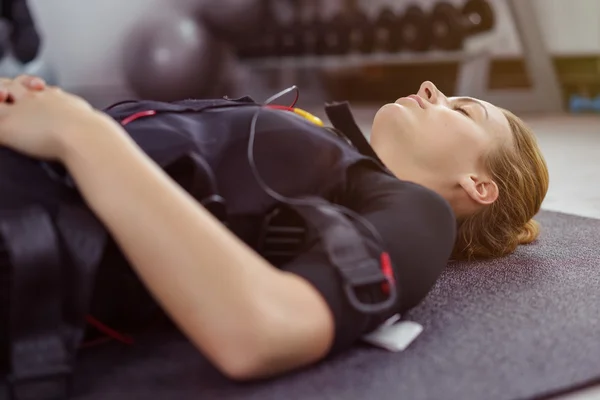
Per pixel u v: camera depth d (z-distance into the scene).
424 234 1.07
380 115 1.34
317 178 1.11
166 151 1.06
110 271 1.04
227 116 1.16
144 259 0.88
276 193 1.08
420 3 6.09
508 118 1.43
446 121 1.32
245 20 5.73
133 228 0.88
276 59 6.07
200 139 1.10
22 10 4.01
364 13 5.70
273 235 1.08
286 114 1.19
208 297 0.86
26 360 0.89
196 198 1.04
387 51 5.52
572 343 1.11
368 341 1.10
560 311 1.25
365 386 0.96
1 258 0.91
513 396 0.94
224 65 5.88
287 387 0.95
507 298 1.32
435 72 6.48
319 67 6.80
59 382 0.90
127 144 0.95
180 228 0.88
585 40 5.18
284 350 0.90
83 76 5.61
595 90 5.50
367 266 0.96
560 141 3.95
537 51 5.22
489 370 1.01
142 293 1.08
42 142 0.96
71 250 0.92
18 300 0.89
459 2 5.70
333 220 1.00
